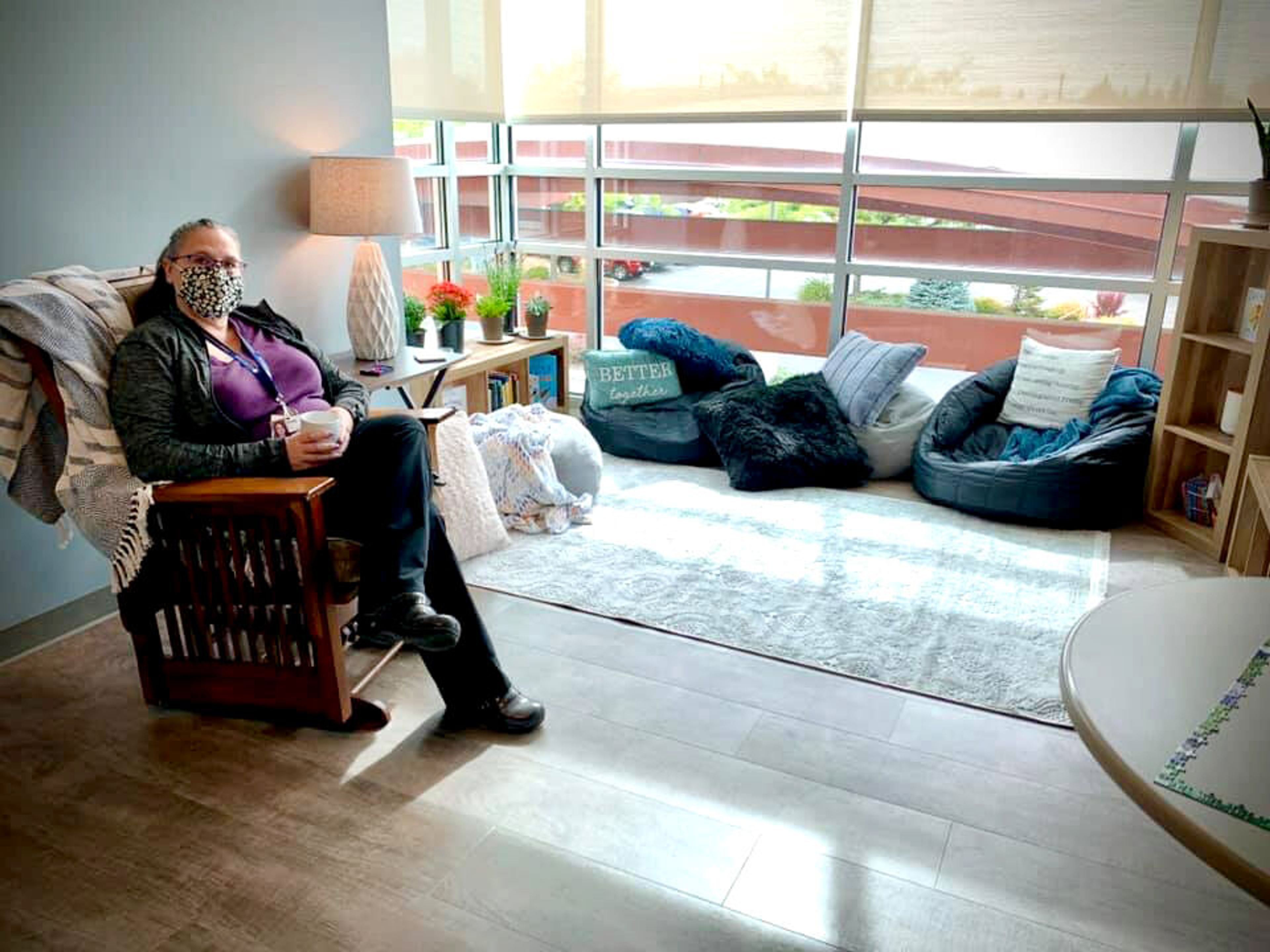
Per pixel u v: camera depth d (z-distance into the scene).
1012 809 1.90
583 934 1.57
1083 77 3.50
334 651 2.05
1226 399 3.17
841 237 4.18
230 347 2.25
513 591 2.83
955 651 2.51
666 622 2.64
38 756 2.03
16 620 2.52
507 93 4.55
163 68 2.68
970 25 3.61
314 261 3.34
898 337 4.25
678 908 1.63
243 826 1.82
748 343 4.58
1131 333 3.82
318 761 2.02
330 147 3.32
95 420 1.98
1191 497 3.31
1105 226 3.74
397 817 1.85
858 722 2.19
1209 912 1.64
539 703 2.24
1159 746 0.99
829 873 1.71
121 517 1.97
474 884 1.68
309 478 2.00
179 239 2.14
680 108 4.21
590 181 4.64
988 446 3.75
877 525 3.39
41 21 2.35
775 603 2.76
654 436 4.10
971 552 3.16
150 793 1.91
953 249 4.02
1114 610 1.27
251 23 2.94
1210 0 3.25
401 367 3.19
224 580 2.03
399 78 3.90
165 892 1.65
